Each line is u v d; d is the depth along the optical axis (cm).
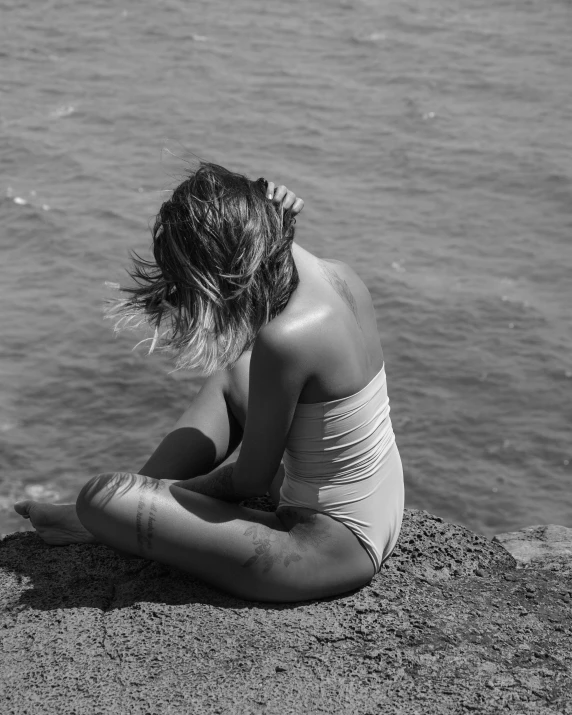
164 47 5556
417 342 2661
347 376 215
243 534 226
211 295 204
